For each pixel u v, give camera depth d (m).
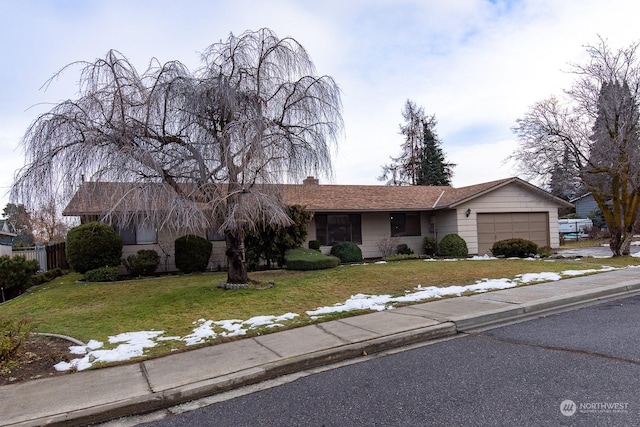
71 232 12.56
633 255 15.32
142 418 3.67
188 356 5.11
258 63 9.10
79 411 3.64
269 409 3.66
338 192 18.64
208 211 8.27
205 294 9.09
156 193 7.65
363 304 7.79
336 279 10.84
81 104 7.95
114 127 7.96
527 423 3.08
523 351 4.89
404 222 18.48
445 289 9.11
